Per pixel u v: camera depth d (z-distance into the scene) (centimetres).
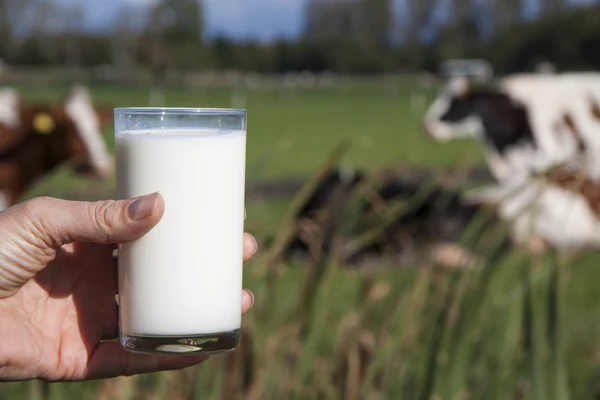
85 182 930
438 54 6072
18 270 170
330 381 258
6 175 755
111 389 269
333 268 252
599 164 724
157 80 4100
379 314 267
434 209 591
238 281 165
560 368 227
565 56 5784
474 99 880
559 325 228
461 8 6078
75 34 5775
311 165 1642
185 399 260
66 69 5506
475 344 245
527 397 235
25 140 768
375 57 6100
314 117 2977
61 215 165
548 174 253
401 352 245
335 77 6009
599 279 596
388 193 600
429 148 2002
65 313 189
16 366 181
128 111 162
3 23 5700
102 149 807
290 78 5444
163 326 158
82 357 187
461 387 236
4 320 180
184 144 156
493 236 243
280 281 277
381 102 3781
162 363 189
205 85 3706
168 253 156
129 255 160
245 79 4781
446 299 242
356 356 257
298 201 251
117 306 194
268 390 246
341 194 285
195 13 5697
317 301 250
